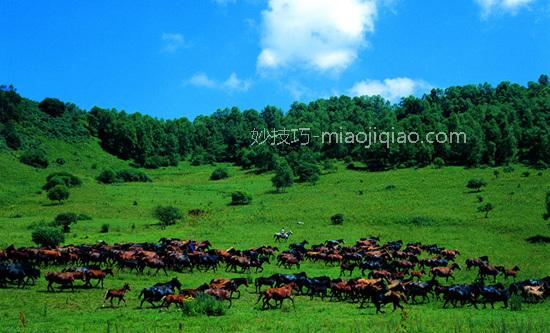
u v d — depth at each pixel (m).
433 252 54.12
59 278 30.86
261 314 25.58
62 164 152.62
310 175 132.62
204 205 97.75
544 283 32.22
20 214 83.25
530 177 107.25
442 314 25.77
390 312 26.64
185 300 26.64
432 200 90.75
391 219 76.94
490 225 69.25
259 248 51.66
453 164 142.62
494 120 177.12
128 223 77.25
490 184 103.56
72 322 22.73
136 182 139.88
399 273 38.34
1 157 130.75
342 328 21.38
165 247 47.56
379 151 155.25
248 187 126.88
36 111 190.00
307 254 49.53
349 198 99.62
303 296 33.12
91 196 102.81
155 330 20.97
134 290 32.59
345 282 32.44
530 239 61.12
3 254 38.50
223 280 31.55
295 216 82.31
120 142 191.75
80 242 58.69
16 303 26.89
